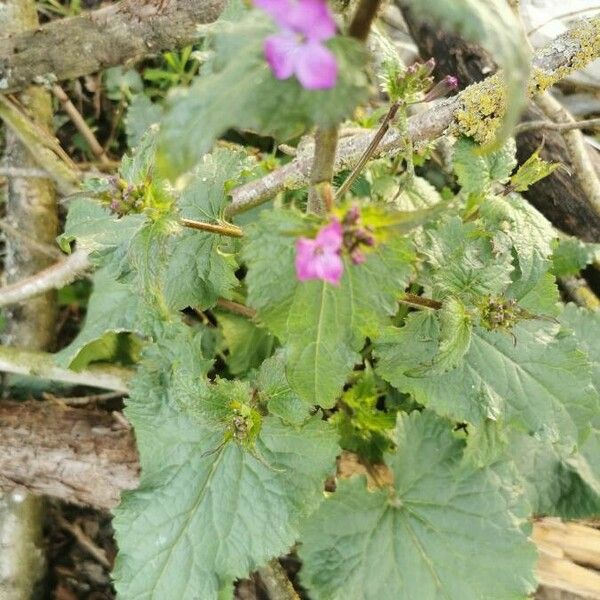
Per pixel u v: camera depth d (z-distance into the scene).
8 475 0.30
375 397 0.28
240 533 0.24
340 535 0.25
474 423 0.23
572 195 0.30
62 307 0.37
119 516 0.24
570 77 0.35
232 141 0.36
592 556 0.28
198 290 0.23
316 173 0.16
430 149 0.27
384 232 0.14
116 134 0.39
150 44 0.30
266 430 0.24
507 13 0.12
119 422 0.30
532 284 0.23
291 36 0.11
